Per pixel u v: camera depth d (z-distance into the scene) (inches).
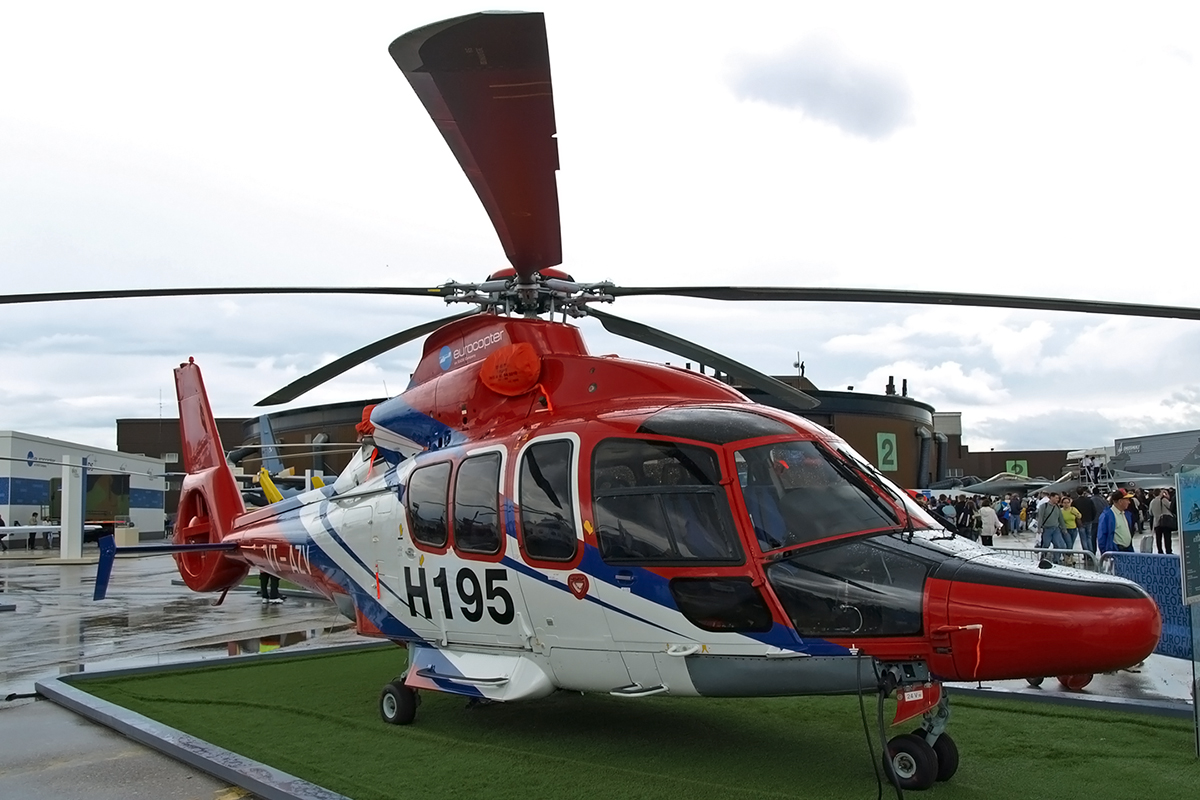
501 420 273.6
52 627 545.0
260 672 376.8
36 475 1822.1
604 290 269.1
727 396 251.1
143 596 745.0
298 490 1046.4
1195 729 234.1
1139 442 1480.1
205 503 418.6
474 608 259.8
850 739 255.3
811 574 203.6
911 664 197.0
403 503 286.5
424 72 137.8
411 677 277.7
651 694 226.8
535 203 191.6
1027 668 184.9
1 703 323.9
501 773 224.7
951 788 206.8
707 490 216.8
